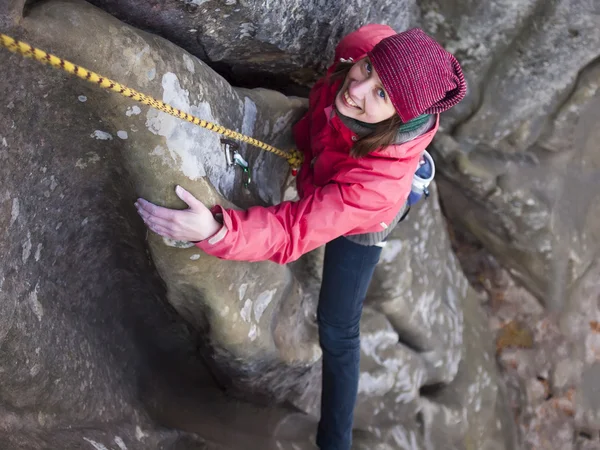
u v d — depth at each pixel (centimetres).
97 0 119
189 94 128
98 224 145
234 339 162
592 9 207
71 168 126
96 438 144
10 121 107
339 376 185
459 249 321
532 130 250
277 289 173
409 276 246
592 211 287
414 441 252
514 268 311
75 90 112
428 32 223
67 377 141
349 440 196
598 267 304
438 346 271
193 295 150
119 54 113
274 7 146
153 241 136
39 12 103
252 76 184
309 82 195
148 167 124
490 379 296
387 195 139
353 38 162
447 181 281
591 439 311
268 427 208
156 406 187
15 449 115
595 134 258
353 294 173
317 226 136
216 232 126
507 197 268
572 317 313
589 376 315
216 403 202
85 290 154
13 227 117
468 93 238
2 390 120
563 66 226
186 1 127
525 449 304
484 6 210
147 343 191
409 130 134
